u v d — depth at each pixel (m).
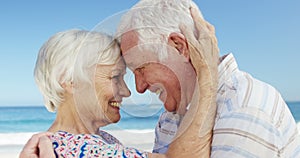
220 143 1.67
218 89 1.75
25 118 27.53
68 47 1.76
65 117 1.79
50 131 1.78
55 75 1.76
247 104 1.72
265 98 1.77
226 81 1.78
